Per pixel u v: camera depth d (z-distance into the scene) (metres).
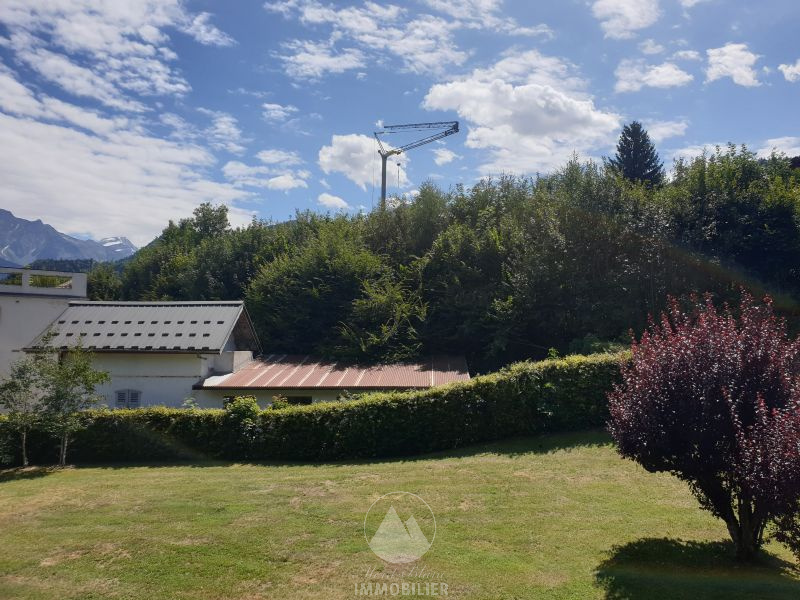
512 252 26.98
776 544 8.29
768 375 7.31
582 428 15.42
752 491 6.58
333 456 14.98
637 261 23.30
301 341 27.89
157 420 15.82
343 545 8.28
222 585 7.18
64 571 7.68
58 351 16.62
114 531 9.12
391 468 13.05
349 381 21.56
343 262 28.81
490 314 24.73
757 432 6.73
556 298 24.27
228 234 43.16
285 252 36.44
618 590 6.77
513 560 7.68
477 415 15.28
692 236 23.25
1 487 12.68
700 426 7.30
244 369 23.50
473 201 32.47
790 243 23.97
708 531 8.70
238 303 24.03
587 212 24.56
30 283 26.92
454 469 12.52
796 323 21.44
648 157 50.44
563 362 15.79
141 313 23.23
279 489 11.34
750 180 27.62
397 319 25.77
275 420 15.37
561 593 6.75
